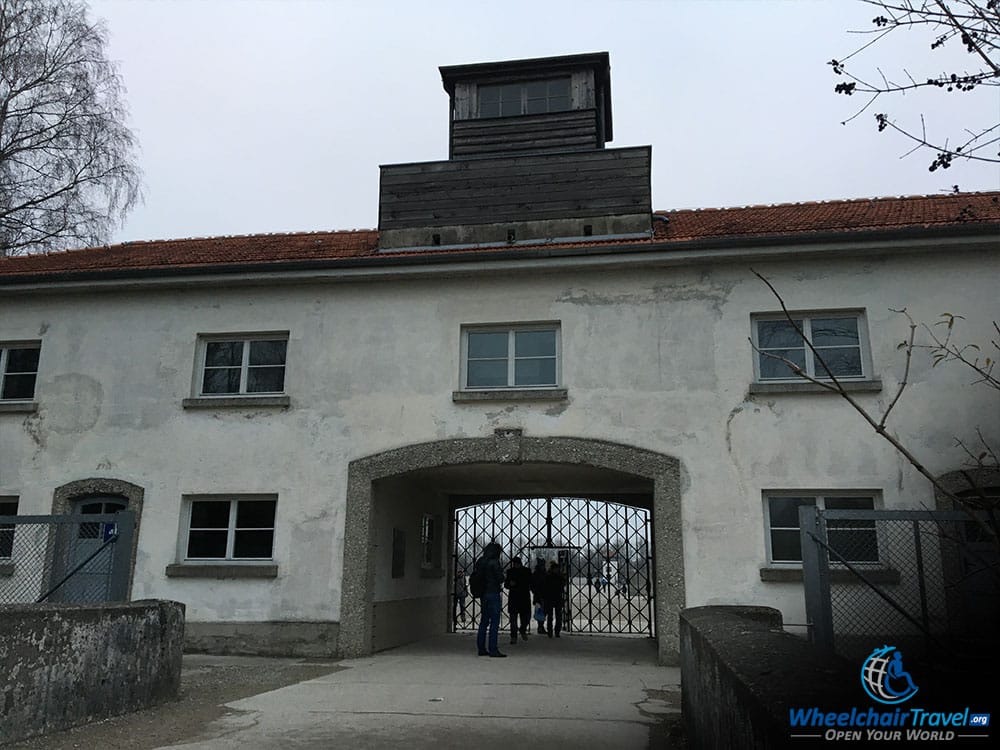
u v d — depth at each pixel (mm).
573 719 7586
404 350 13367
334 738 6699
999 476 11211
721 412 12219
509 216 14578
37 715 6527
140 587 13125
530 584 15602
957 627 8438
